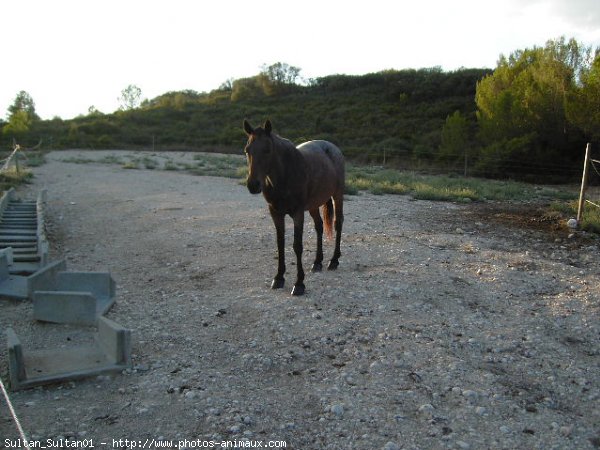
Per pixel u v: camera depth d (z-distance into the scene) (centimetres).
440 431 347
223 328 512
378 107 4366
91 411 362
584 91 2081
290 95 5453
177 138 4059
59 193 1495
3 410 361
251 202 1327
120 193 1504
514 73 2692
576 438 344
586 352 476
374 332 504
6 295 579
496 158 2300
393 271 691
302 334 496
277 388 401
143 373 420
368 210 1249
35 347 465
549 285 661
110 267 733
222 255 787
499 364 448
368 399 385
